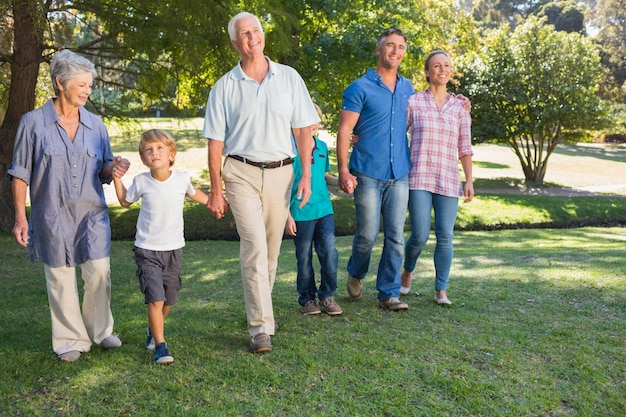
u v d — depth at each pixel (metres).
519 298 4.80
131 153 23.88
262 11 10.59
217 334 3.90
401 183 4.29
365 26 15.03
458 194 4.41
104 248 3.43
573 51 21.05
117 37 10.88
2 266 7.45
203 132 3.58
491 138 21.67
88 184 3.36
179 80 11.70
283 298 4.91
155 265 3.36
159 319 3.38
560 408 2.88
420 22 17.89
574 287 5.12
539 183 22.14
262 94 3.53
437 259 4.55
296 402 2.91
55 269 3.33
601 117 21.38
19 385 3.08
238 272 6.65
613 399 2.94
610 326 4.02
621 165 28.45
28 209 14.63
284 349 3.58
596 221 15.73
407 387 3.07
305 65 15.00
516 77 20.86
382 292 4.43
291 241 11.79
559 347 3.62
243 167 3.60
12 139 11.04
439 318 4.20
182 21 10.10
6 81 11.66
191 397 2.95
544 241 11.05
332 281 4.30
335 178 4.56
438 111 4.36
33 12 8.91
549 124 20.70
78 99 3.26
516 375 3.22
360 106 4.18
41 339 3.86
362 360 3.36
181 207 3.43
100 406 2.86
